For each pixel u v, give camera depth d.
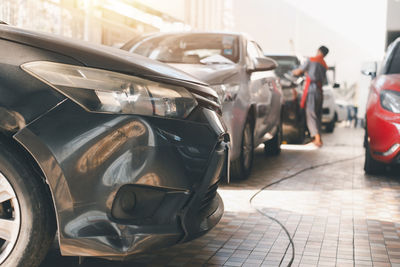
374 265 2.95
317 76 9.22
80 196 2.23
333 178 5.89
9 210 2.32
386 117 5.38
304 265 2.91
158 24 12.20
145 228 2.32
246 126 5.46
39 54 2.31
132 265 2.80
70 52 2.35
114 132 2.26
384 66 6.12
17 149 2.28
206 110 2.61
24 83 2.25
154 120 2.35
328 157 7.85
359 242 3.39
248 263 2.91
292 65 10.69
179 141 2.39
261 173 6.13
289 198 4.73
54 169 2.21
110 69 2.36
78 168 2.22
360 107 16.14
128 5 10.66
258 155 8.00
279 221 3.89
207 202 2.79
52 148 2.21
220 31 6.04
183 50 5.64
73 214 2.24
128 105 2.31
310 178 5.87
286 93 9.41
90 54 2.38
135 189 2.31
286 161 7.31
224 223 3.78
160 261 2.89
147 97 2.36
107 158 2.25
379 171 6.11
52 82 2.27
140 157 2.29
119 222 2.28
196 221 2.50
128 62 2.44
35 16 7.99
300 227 3.73
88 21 9.24
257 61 5.53
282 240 3.38
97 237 2.25
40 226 2.27
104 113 2.27
